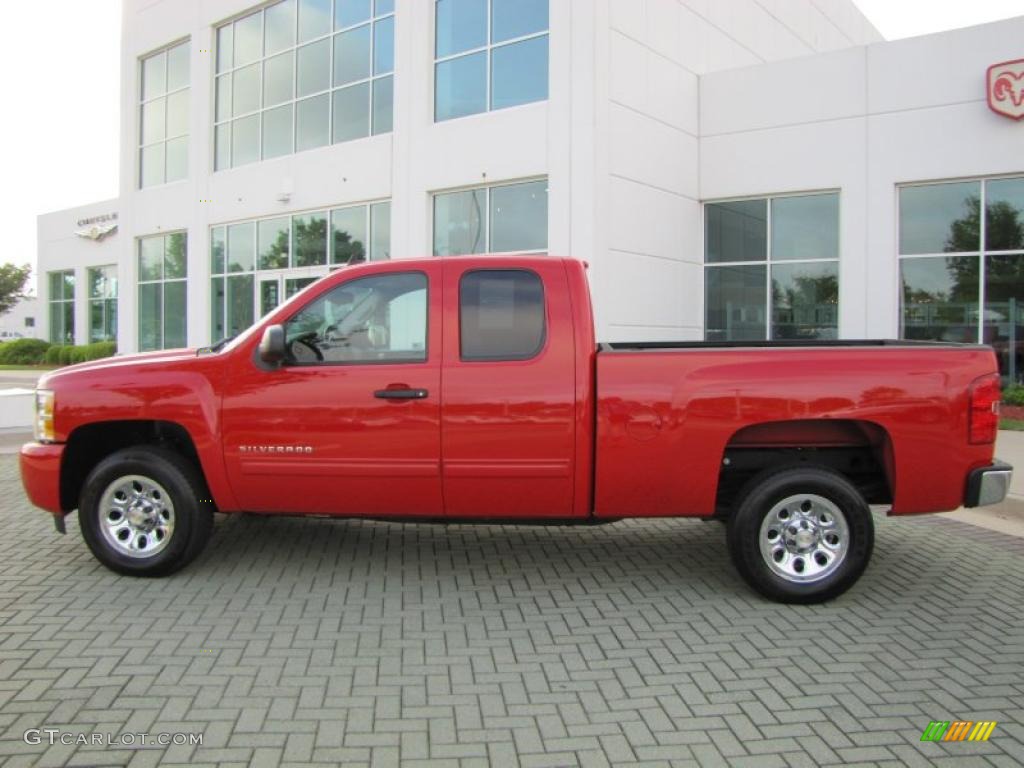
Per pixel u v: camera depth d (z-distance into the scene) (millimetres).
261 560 5914
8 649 4215
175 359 5418
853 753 3250
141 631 4484
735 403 4910
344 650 4258
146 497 5438
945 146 14156
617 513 5070
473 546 6367
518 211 14844
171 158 23266
